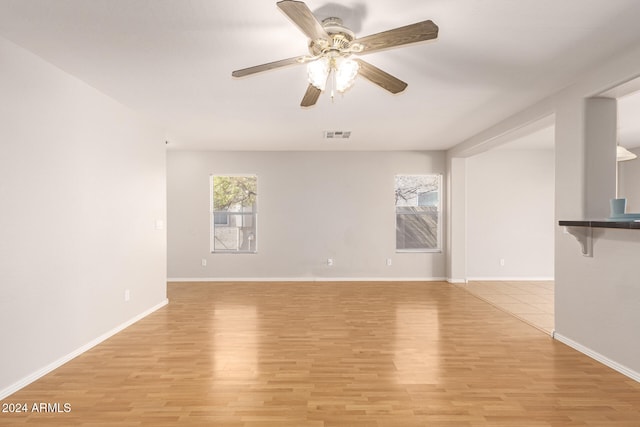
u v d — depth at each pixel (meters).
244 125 4.91
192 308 4.83
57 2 2.01
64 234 3.03
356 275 6.90
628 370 2.72
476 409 2.28
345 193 6.90
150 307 4.60
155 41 2.48
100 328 3.53
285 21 2.22
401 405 2.33
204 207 6.84
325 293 5.76
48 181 2.85
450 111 4.22
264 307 4.87
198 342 3.51
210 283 6.62
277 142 6.12
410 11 2.11
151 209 4.66
